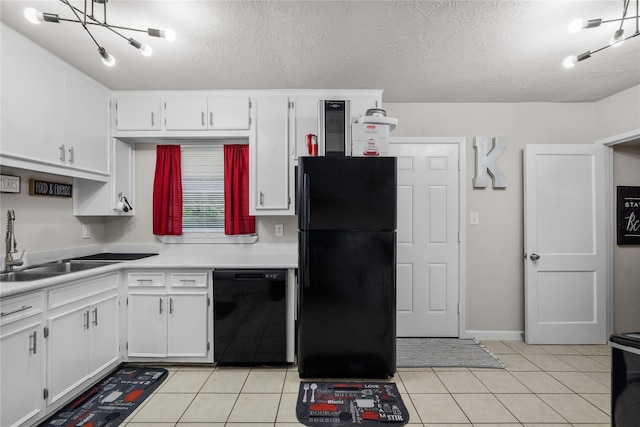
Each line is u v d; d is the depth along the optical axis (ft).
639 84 8.73
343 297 7.45
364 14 5.74
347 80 8.45
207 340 8.06
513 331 10.16
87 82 8.06
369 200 7.47
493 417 6.14
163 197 9.86
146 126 9.00
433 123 10.19
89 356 6.91
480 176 10.09
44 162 6.76
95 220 9.66
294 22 5.96
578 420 6.07
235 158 9.82
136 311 8.06
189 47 6.79
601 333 9.77
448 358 8.68
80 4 5.42
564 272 9.82
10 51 6.01
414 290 10.27
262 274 8.00
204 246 10.09
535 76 8.22
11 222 6.64
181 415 6.15
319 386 7.22
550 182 9.81
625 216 9.96
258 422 5.95
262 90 9.02
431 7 5.54
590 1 5.41
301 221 7.47
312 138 8.46
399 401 6.65
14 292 5.16
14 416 5.26
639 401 3.73
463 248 10.18
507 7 5.55
